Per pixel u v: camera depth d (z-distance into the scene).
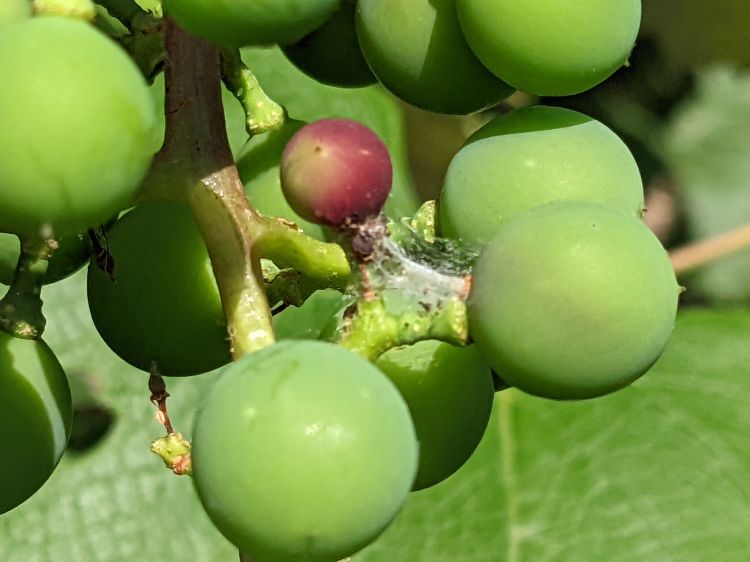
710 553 0.18
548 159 0.14
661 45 0.27
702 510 0.19
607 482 0.19
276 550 0.11
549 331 0.12
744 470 0.19
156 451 0.12
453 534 0.19
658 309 0.12
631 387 0.19
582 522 0.19
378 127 0.21
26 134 0.11
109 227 0.15
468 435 0.14
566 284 0.12
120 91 0.12
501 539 0.19
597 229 0.12
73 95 0.11
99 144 0.11
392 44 0.14
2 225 0.12
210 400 0.12
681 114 0.27
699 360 0.20
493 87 0.14
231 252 0.13
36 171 0.11
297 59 0.15
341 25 0.15
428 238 0.14
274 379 0.11
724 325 0.20
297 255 0.13
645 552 0.18
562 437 0.19
